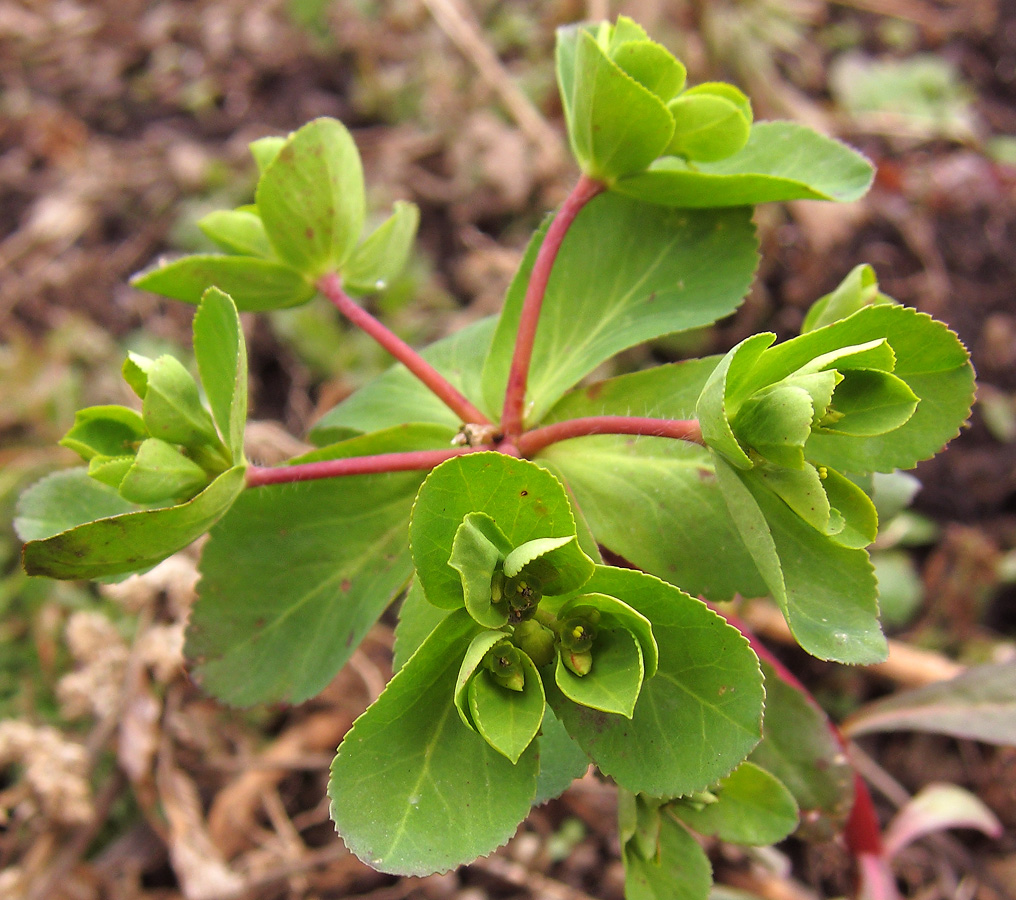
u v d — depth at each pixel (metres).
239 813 0.15
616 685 0.07
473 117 0.23
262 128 0.24
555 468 0.09
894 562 0.18
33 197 0.23
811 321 0.10
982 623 0.17
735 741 0.07
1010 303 0.20
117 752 0.15
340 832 0.07
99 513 0.09
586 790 0.15
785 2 0.25
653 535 0.09
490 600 0.07
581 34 0.09
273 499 0.10
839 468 0.08
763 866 0.12
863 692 0.16
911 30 0.25
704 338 0.19
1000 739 0.12
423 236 0.22
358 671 0.16
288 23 0.25
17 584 0.17
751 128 0.11
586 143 0.10
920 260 0.21
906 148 0.23
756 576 0.09
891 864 0.15
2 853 0.15
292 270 0.10
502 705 0.07
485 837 0.07
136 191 0.23
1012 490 0.18
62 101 0.25
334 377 0.20
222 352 0.08
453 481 0.06
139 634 0.15
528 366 0.10
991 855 0.15
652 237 0.10
